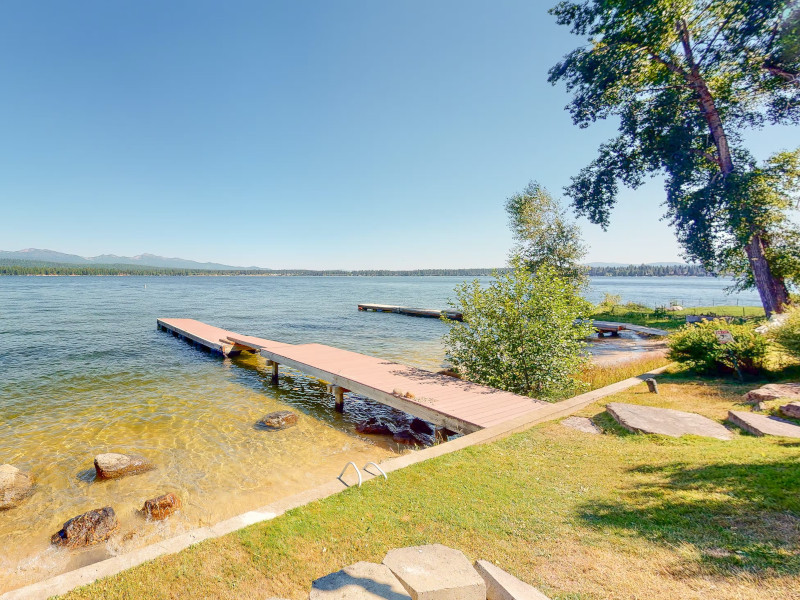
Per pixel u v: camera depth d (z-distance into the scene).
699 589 2.85
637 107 19.80
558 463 5.70
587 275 33.41
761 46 16.42
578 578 3.13
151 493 7.03
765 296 18.11
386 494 4.84
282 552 3.75
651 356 15.98
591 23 18.50
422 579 2.89
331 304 53.22
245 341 18.53
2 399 12.23
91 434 9.59
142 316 35.41
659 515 3.95
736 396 8.88
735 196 16.17
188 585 3.36
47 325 28.45
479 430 7.35
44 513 6.45
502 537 3.83
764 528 3.47
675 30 17.48
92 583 3.41
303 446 9.09
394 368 12.70
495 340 11.19
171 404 11.91
